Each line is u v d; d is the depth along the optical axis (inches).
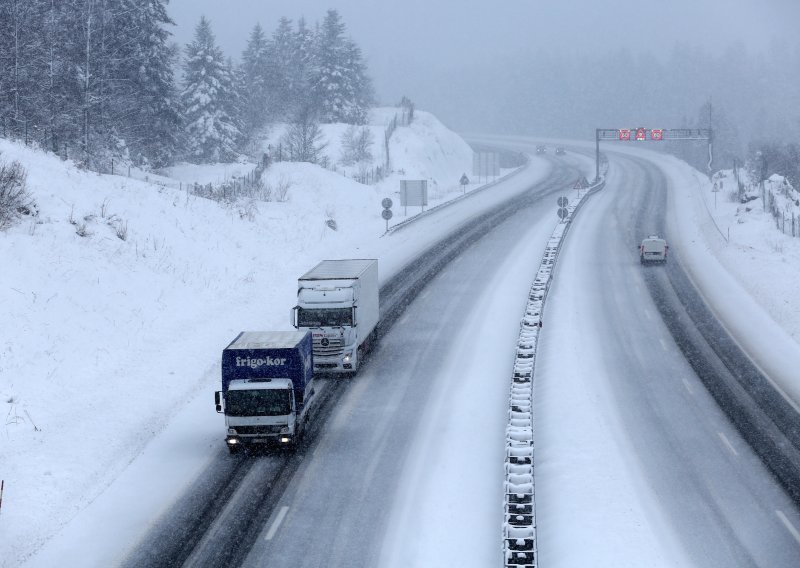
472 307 2154.3
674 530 966.4
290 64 7288.4
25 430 1209.4
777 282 2411.4
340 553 906.1
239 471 1141.1
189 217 2386.8
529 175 6653.5
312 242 2812.5
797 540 941.8
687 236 3567.9
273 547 919.7
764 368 1642.5
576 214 4254.4
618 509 1007.6
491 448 1219.9
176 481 1104.8
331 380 1576.0
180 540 936.3
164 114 4170.8
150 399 1395.2
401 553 906.7
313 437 1274.6
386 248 3019.2
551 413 1380.4
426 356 1721.2
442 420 1338.6
